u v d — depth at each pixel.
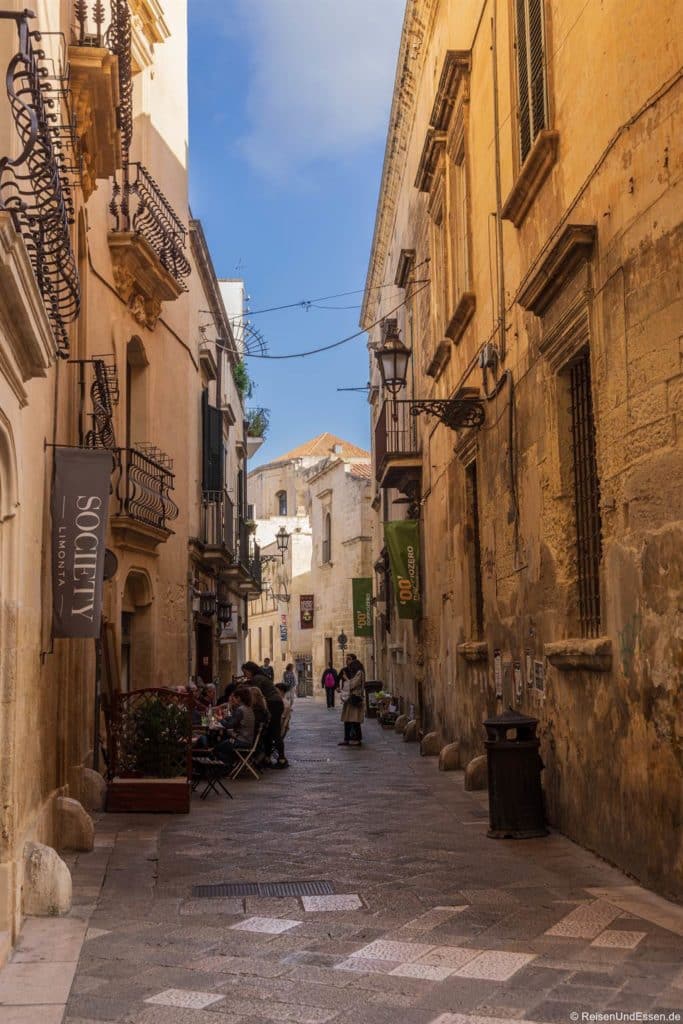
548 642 9.62
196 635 20.95
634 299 7.15
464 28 14.40
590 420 8.83
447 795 12.16
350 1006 4.83
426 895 7.09
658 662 6.70
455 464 15.45
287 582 59.91
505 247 11.54
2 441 5.96
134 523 14.16
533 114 10.12
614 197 7.58
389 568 29.69
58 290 7.63
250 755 14.85
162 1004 4.93
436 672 18.42
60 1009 4.86
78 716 11.27
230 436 29.47
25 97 6.75
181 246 17.19
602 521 7.86
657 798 6.75
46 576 8.70
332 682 39.94
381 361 17.72
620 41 7.45
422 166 16.83
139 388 16.47
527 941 5.80
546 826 9.55
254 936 6.14
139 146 16.34
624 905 6.51
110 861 8.58
